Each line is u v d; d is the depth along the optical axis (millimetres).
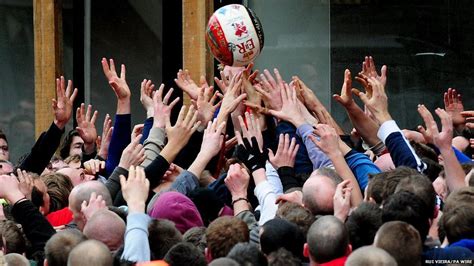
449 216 11234
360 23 20703
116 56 23641
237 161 14453
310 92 15328
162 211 12438
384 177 11836
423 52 20516
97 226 11578
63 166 17859
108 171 15742
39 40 23047
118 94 15797
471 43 20297
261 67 21109
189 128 13953
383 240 10234
